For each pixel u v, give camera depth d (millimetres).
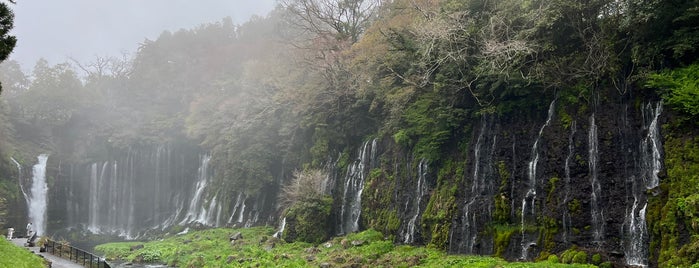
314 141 51719
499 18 31688
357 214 43688
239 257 37938
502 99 33344
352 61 45781
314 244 41000
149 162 74250
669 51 26391
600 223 26844
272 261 35156
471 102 35562
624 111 27672
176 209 71375
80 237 65875
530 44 29859
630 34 27766
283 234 43438
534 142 31266
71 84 79188
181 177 72625
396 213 38875
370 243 36469
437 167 37250
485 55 32406
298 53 57375
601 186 27344
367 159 44875
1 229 60625
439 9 35781
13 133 71250
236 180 58781
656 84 25328
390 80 40000
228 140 61531
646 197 25141
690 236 22500
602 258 25547
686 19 24953
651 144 25953
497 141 32969
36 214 67375
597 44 28500
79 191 73812
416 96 39156
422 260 29984
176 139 74250
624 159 27062
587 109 29297
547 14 29172
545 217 28688
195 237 51750
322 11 57094
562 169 29297
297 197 44750
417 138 39562
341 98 49062
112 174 74562
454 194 34281
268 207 57219
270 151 57750
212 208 63344
